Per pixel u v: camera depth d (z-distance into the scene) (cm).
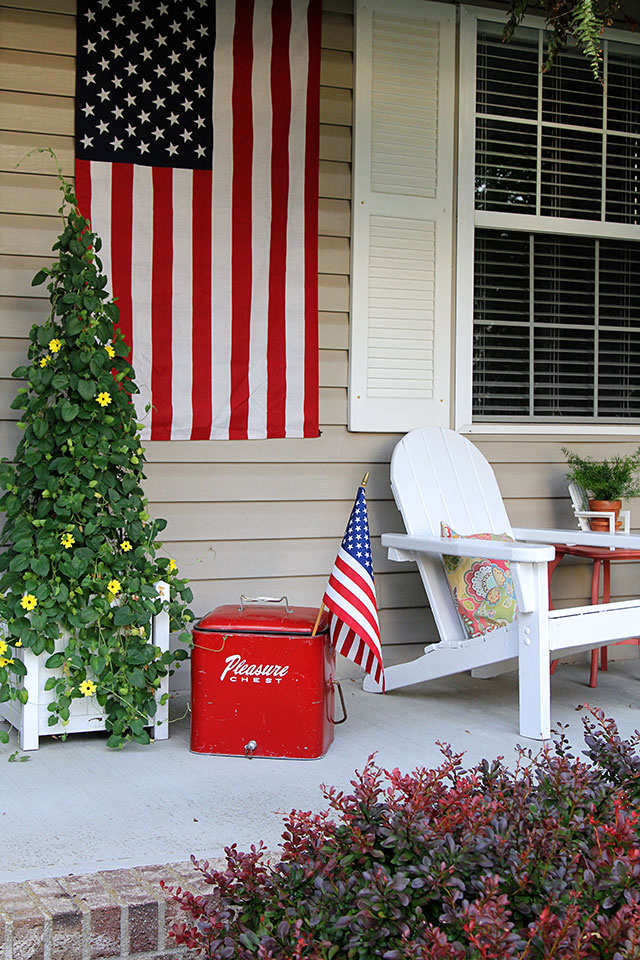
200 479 410
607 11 381
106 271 393
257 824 262
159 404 402
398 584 443
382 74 433
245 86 411
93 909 204
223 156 408
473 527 420
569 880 167
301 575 426
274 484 421
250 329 414
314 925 162
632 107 486
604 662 468
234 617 331
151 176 398
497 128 460
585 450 475
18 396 347
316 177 422
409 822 172
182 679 413
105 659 323
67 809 273
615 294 486
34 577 322
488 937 146
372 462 439
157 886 216
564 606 476
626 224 481
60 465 329
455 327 450
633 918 153
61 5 386
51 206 386
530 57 465
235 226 411
